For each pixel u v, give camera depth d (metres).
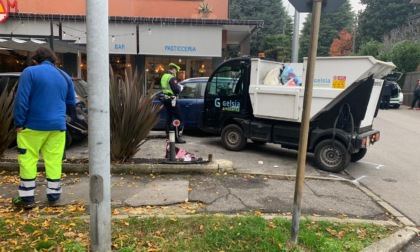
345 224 4.30
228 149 8.52
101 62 3.11
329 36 53.59
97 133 3.19
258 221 4.13
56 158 4.63
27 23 16.52
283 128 7.46
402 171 7.41
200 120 8.93
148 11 19.02
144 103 6.32
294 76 7.71
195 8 19.08
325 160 6.99
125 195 5.09
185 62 18.16
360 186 6.16
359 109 6.58
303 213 4.71
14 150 7.49
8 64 15.88
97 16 3.04
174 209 4.67
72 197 4.95
